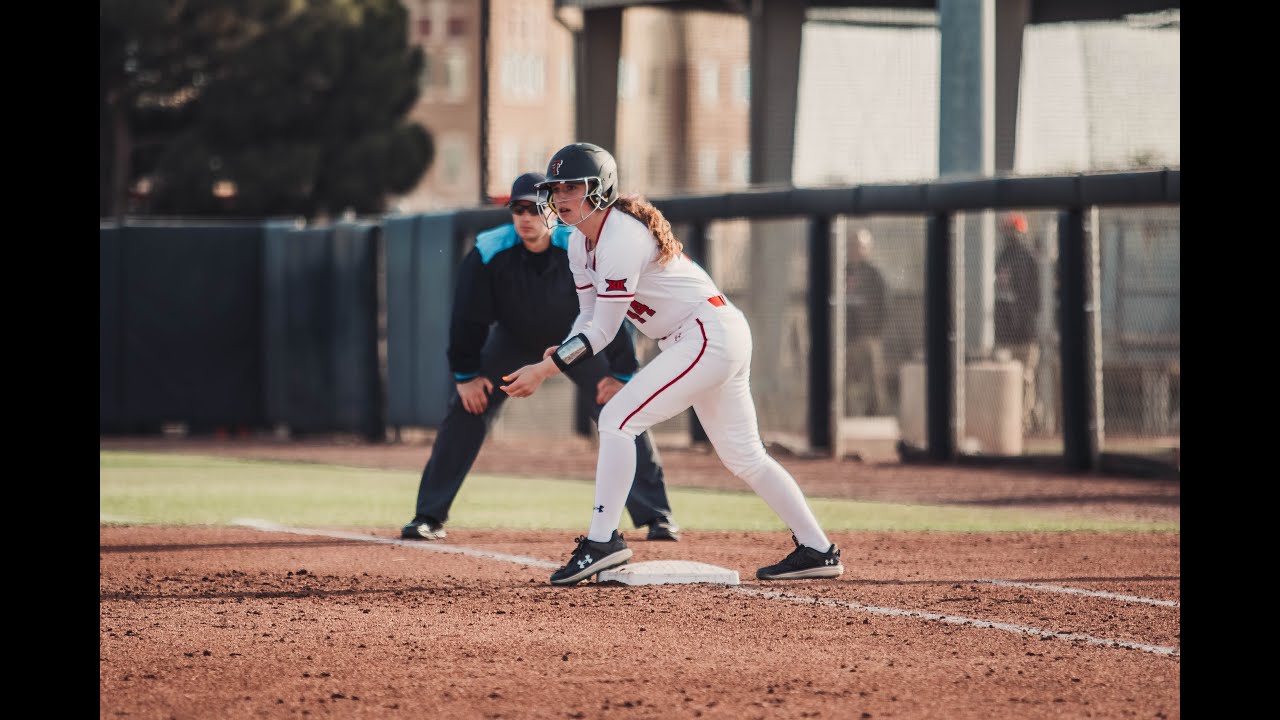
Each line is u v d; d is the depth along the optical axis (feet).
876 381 96.17
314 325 111.86
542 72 306.96
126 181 256.93
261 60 228.63
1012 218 92.53
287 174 230.07
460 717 25.04
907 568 45.11
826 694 26.89
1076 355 86.38
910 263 94.84
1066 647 31.60
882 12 141.90
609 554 40.37
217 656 30.17
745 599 37.83
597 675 28.40
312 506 65.36
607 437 40.06
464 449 53.06
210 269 113.60
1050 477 84.02
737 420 40.70
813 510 65.77
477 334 51.24
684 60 146.51
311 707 25.76
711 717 25.08
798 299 98.37
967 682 27.99
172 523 57.67
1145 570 44.96
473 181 349.20
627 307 38.86
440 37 354.33
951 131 114.01
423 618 34.86
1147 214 82.99
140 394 113.60
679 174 146.10
